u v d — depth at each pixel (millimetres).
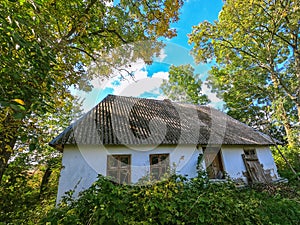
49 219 1985
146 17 5223
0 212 3305
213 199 2613
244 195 4039
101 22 5262
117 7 5035
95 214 2059
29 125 2061
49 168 6371
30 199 3996
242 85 11344
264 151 9336
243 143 8406
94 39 5535
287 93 8805
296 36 9469
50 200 4531
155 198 2393
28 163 4992
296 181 6188
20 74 1639
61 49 3145
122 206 2176
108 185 2379
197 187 3238
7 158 3107
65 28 4332
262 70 11016
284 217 3559
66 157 5531
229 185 4023
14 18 1346
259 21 9344
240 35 9625
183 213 2430
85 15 4211
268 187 5867
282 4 8484
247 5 8742
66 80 3471
